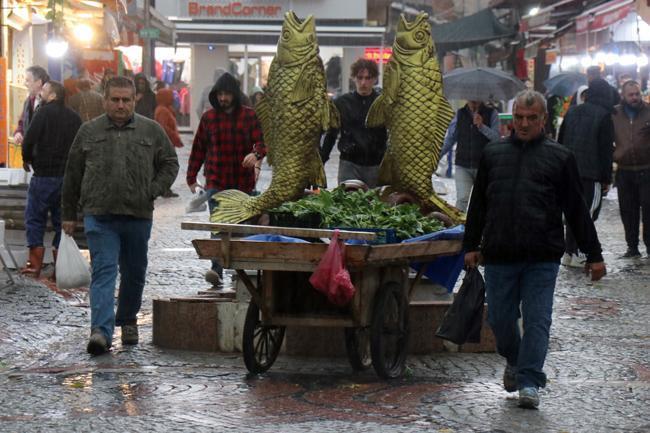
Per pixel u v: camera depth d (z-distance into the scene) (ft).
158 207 94.17
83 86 76.89
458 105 148.77
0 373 38.14
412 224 40.32
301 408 33.50
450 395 35.47
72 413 32.50
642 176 69.67
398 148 44.32
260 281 38.60
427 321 42.29
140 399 34.27
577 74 116.57
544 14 144.56
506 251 33.63
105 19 96.78
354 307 36.94
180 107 236.22
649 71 107.76
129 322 43.32
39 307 50.44
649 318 50.14
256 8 226.79
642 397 35.40
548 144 33.83
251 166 51.60
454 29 187.93
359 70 49.52
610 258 70.08
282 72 43.52
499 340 34.78
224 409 33.19
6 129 87.81
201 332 42.32
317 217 40.34
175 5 231.09
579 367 40.01
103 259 41.78
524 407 33.68
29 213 59.52
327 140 50.39
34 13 97.50
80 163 42.42
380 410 33.37
